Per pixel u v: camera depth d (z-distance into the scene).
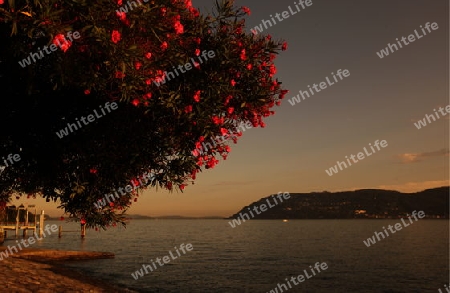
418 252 62.59
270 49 6.27
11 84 5.36
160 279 30.73
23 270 19.36
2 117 5.83
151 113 5.73
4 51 4.76
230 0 5.81
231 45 5.96
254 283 31.00
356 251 63.88
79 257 41.28
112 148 6.01
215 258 50.66
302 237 110.19
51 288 15.85
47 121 6.05
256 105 6.33
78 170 6.29
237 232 151.38
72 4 3.98
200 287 27.98
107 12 4.30
